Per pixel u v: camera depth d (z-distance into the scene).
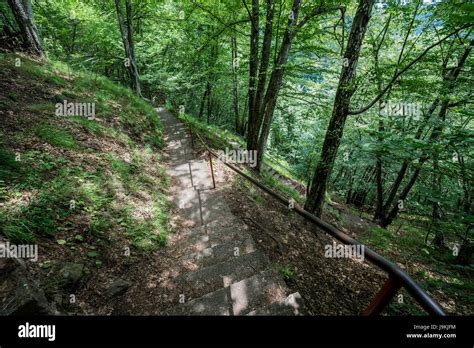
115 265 3.01
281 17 7.55
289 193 10.06
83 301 2.43
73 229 3.08
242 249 3.92
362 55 8.38
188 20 12.17
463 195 6.34
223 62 14.06
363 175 15.59
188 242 4.01
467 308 4.44
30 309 1.84
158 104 19.05
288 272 3.96
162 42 14.80
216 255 3.71
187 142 8.97
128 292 2.74
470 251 6.59
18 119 4.44
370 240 8.45
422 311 3.98
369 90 5.18
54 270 2.46
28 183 3.23
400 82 4.89
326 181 5.68
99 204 3.65
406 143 3.98
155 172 5.95
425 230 12.05
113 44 13.91
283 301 2.83
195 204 5.25
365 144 4.54
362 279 4.95
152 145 7.55
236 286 2.99
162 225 4.17
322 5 6.79
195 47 12.82
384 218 11.29
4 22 8.36
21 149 3.78
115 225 3.54
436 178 6.77
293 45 8.40
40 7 12.33
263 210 6.00
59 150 4.24
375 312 1.29
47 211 3.05
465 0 3.97
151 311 2.57
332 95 10.50
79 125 5.43
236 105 17.33
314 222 1.88
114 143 5.76
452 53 6.45
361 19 4.52
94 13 13.10
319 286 4.08
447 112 7.04
